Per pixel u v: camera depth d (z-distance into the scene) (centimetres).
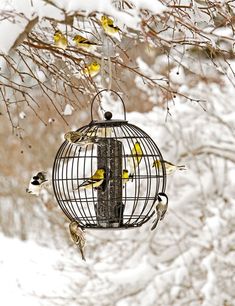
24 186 2167
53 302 1338
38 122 2119
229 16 698
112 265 1402
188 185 1396
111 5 571
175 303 1324
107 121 753
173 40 714
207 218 1322
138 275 1334
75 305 1355
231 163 1397
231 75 1207
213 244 1304
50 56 845
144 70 1278
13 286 1532
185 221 1343
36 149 2152
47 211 1628
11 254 1698
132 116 1340
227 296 1284
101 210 791
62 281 1497
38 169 2142
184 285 1309
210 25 763
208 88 1345
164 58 1398
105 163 793
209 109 1376
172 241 1384
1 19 617
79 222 792
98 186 789
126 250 1396
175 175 1377
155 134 1334
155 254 1387
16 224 2227
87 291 1327
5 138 2245
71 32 800
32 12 602
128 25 572
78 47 769
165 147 1341
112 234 1397
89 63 849
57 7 577
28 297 1480
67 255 1595
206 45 743
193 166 1397
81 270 1387
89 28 812
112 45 807
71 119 1920
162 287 1331
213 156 1411
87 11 569
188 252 1335
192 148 1344
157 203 820
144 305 1327
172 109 1330
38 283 1520
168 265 1382
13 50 643
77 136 751
